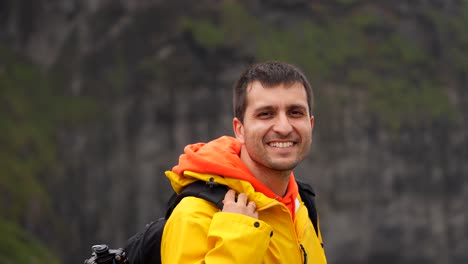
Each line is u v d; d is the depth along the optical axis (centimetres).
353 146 7138
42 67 6812
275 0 7400
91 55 6919
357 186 7081
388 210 7188
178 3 7150
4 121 6162
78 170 6488
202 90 6938
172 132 6875
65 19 6981
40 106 6544
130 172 6712
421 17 8088
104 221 6519
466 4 8631
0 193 5450
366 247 7050
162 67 6944
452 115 7681
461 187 7575
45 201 5853
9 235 4731
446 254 7369
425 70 7825
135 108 6844
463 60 8069
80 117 6631
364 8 7862
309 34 7406
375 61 7581
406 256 7212
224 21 7150
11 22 6838
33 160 6125
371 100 7325
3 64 6600
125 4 7075
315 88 7125
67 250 6069
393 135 7306
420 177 7381
